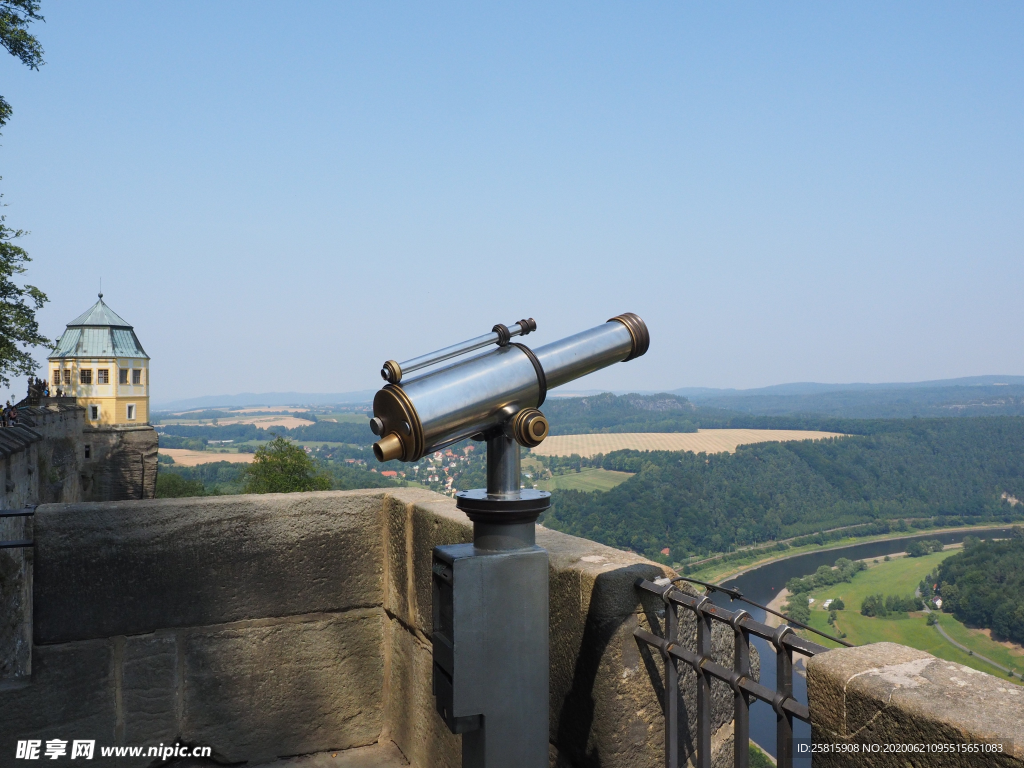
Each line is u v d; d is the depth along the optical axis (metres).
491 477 1.83
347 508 3.04
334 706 3.05
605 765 1.91
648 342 2.03
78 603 2.65
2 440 26.28
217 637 2.84
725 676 1.62
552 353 1.87
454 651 1.75
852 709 1.21
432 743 2.76
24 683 2.61
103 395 66.06
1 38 19.70
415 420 1.61
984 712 1.06
